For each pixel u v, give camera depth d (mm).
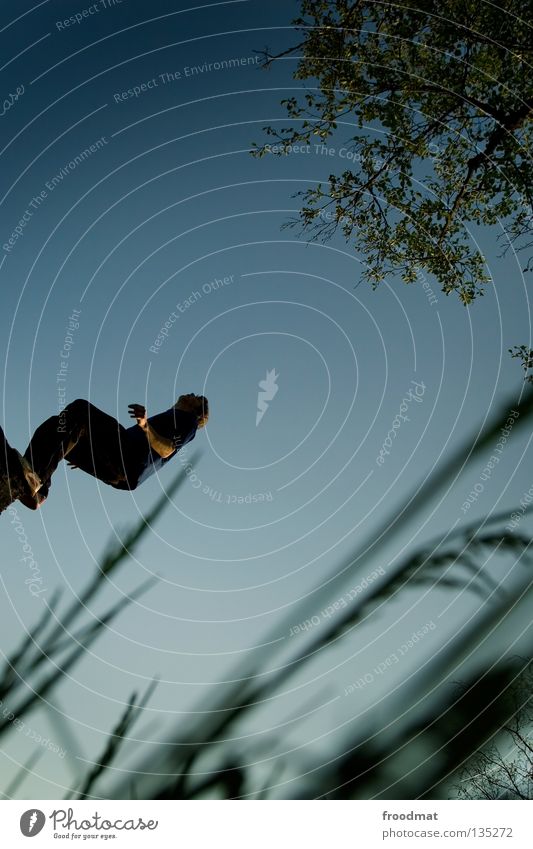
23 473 3867
